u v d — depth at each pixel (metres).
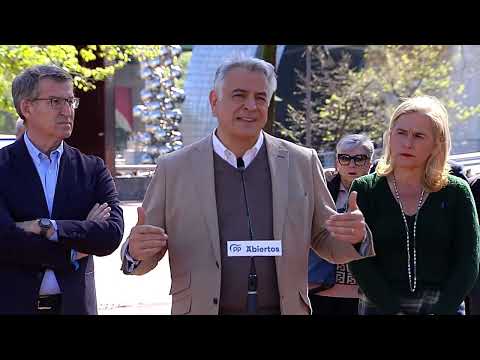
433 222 3.13
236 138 3.06
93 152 18.88
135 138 32.94
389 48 35.38
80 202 3.44
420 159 3.15
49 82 3.37
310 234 3.18
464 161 5.48
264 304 3.05
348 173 4.45
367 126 32.84
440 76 35.59
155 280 8.63
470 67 38.41
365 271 3.12
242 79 3.00
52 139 3.41
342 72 34.12
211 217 3.02
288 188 3.11
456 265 3.09
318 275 4.43
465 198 3.16
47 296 3.30
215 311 2.99
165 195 3.11
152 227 2.86
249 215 3.06
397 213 3.17
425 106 3.18
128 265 3.00
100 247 3.33
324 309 4.49
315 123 33.34
